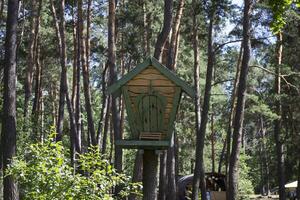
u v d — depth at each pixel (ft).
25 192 21.90
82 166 22.49
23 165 21.24
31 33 81.20
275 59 83.15
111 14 56.08
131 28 88.22
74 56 81.30
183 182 90.84
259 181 191.42
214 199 94.02
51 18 91.76
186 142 118.73
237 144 50.96
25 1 88.58
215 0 69.51
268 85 97.19
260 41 73.61
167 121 21.20
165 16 45.65
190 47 94.53
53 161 21.76
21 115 67.26
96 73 122.83
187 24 81.20
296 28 75.00
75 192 20.97
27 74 79.36
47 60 107.86
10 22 39.88
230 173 50.60
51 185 20.80
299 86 74.54
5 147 37.73
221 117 119.03
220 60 99.25
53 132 23.47
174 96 21.09
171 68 56.54
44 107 129.08
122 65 98.89
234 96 91.20
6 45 39.58
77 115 75.66
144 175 21.20
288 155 89.61
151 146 20.67
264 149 163.73
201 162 66.33
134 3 81.51
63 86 70.74
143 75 21.30
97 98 140.56
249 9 53.11
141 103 21.16
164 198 57.36
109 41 55.42
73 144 68.18
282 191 80.79
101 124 80.12
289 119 83.61
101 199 21.38
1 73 87.40
